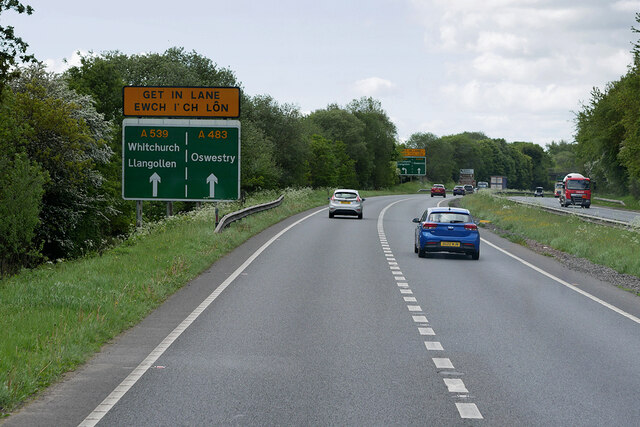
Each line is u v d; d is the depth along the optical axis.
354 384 7.61
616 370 8.38
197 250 21.20
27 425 6.11
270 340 9.94
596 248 23.50
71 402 6.85
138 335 10.24
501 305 13.37
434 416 6.47
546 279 17.48
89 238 43.19
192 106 30.50
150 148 30.28
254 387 7.44
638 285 16.61
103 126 41.25
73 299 11.95
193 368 8.27
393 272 18.38
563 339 10.24
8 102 33.25
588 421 6.38
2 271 28.61
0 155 31.38
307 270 18.39
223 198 30.27
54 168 38.06
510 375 8.09
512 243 28.52
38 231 38.84
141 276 15.32
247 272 17.86
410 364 8.58
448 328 11.00
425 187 161.88
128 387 7.41
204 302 13.30
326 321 11.47
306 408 6.69
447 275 17.98
